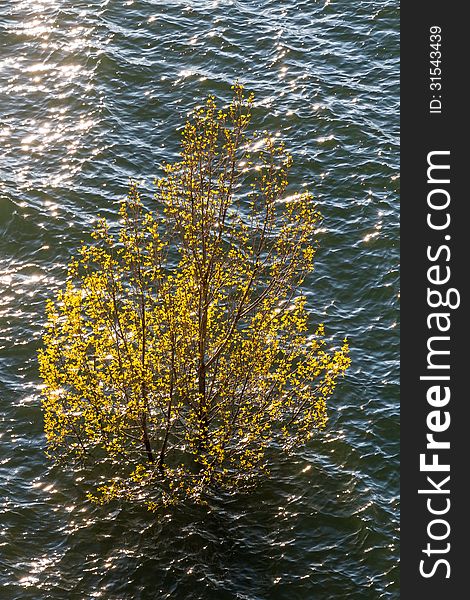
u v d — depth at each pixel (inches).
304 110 2047.2
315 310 1632.6
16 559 1240.8
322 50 2229.3
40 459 1374.3
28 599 1195.3
